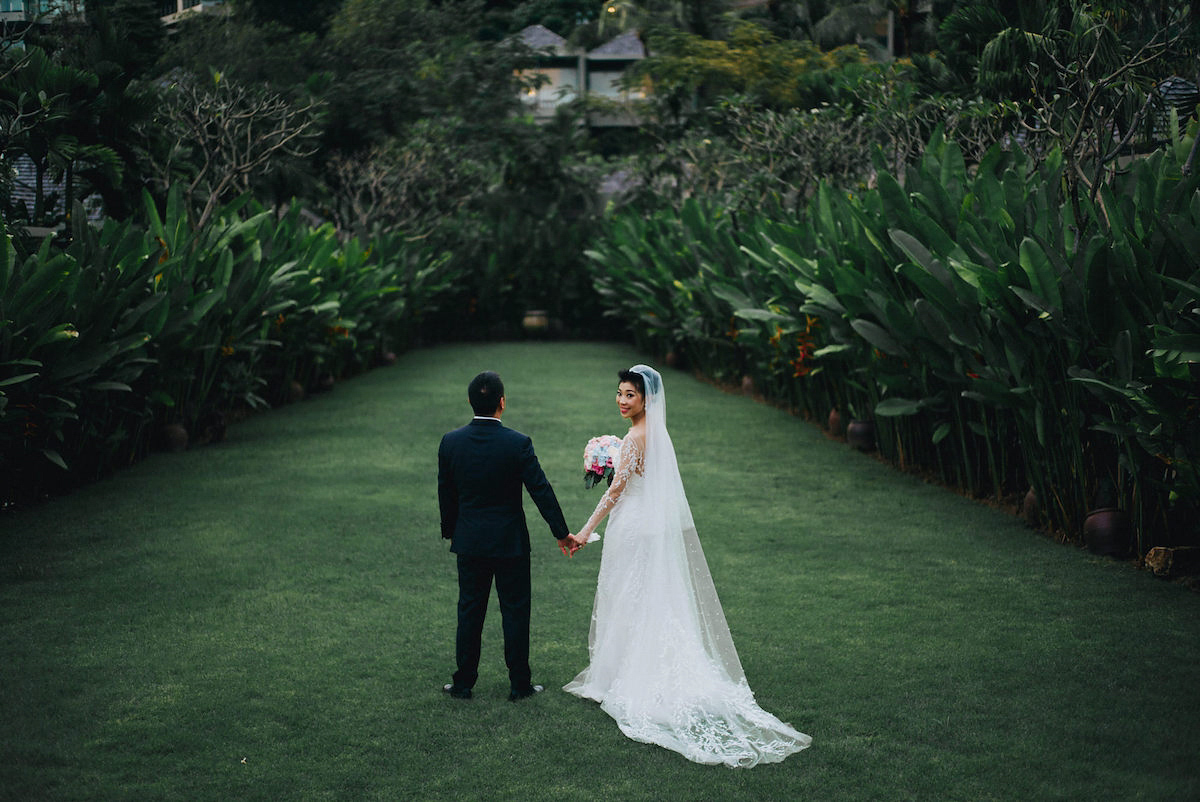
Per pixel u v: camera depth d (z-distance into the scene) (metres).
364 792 3.71
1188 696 4.52
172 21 17.80
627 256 20.44
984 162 8.23
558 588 6.18
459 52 23.75
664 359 19.98
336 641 5.25
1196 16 8.27
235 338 11.12
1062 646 5.13
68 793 3.68
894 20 24.80
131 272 8.73
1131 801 3.62
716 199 19.11
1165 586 6.08
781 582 6.26
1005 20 10.68
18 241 8.85
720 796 3.68
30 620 5.52
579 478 9.28
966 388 8.02
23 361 7.15
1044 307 6.39
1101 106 9.21
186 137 12.49
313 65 19.08
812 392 12.02
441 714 4.39
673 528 4.54
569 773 3.87
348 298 15.30
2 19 11.62
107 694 4.56
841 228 9.94
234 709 4.42
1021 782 3.77
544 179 27.42
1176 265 6.05
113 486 8.85
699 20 26.62
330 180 20.25
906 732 4.19
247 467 9.67
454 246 25.67
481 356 21.83
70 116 10.29
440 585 6.19
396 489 8.78
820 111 14.64
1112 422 6.19
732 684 4.52
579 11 39.72
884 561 6.69
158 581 6.23
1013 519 7.73
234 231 10.70
